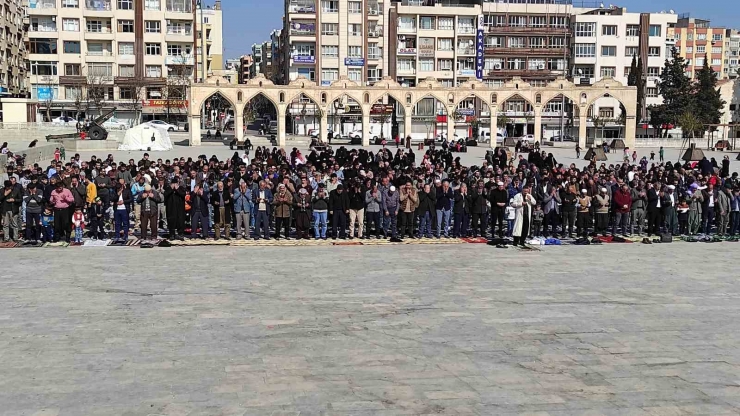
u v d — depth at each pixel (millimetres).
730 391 10312
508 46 108000
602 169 30672
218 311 14320
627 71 108562
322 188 23750
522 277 18000
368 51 102875
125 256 20250
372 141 86125
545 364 11391
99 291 15867
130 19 96125
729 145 79375
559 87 80812
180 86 95750
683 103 96875
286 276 17703
